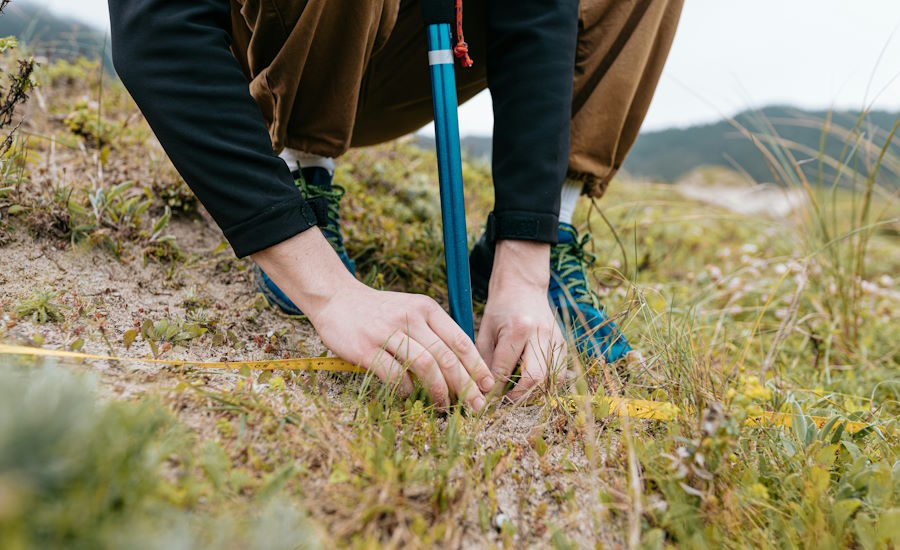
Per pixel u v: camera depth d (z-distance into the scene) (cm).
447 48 116
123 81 96
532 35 116
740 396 125
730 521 84
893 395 156
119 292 128
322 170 145
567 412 106
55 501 57
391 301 102
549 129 116
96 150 176
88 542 56
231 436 86
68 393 57
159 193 168
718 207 343
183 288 138
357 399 103
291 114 125
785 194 231
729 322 190
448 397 102
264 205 96
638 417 109
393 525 77
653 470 92
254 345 121
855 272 204
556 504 90
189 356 111
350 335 99
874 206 330
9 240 128
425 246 190
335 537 72
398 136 175
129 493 63
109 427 66
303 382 107
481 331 119
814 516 85
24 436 52
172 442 77
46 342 102
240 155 95
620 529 87
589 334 122
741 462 100
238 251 98
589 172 140
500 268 120
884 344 195
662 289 210
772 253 283
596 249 250
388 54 141
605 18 130
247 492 76
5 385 57
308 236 101
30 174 147
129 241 146
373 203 222
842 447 109
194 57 94
